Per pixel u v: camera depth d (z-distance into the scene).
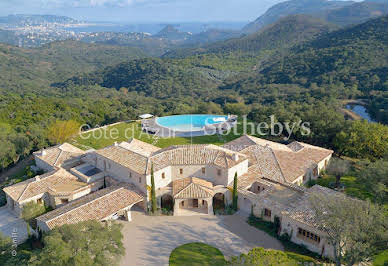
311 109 80.50
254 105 124.81
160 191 44.62
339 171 49.06
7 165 66.19
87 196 43.88
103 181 49.50
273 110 84.94
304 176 51.12
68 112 100.19
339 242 29.66
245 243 37.25
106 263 26.55
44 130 77.06
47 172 53.81
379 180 42.31
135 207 45.50
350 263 28.94
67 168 54.69
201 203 45.19
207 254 35.19
